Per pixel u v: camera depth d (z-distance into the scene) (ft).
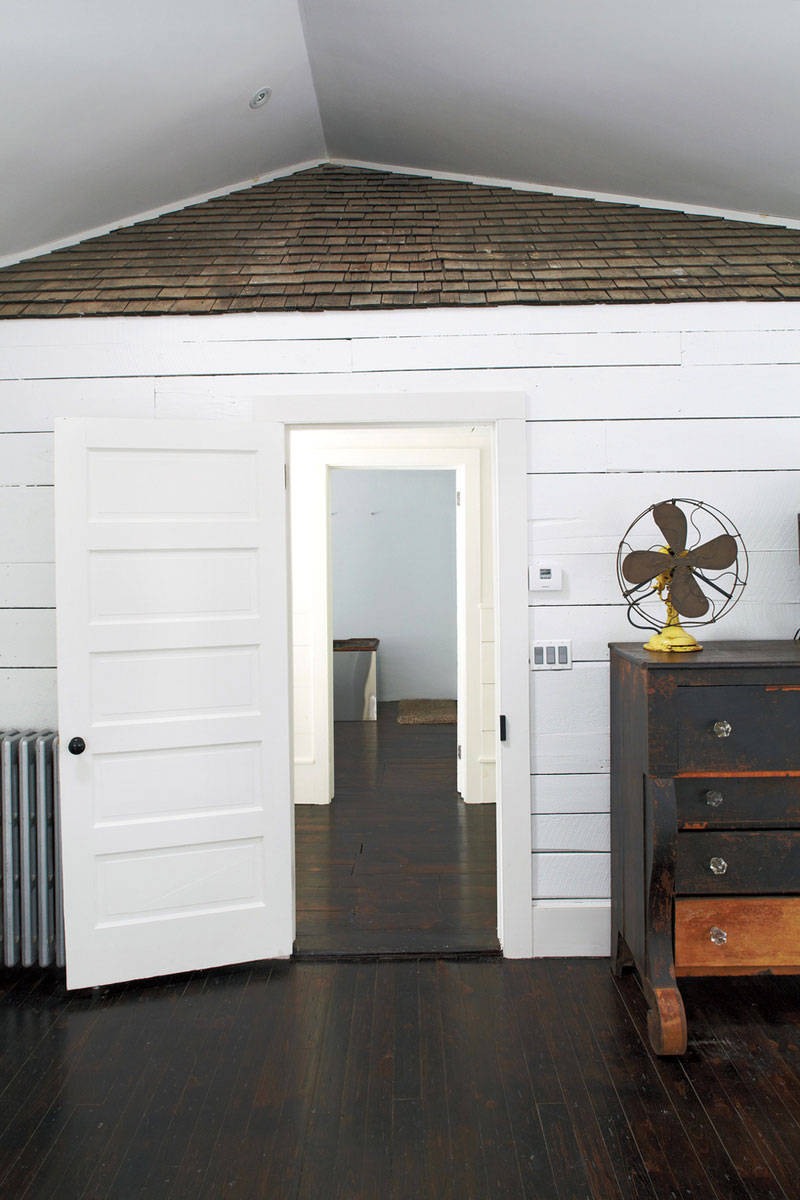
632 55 7.78
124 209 10.52
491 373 9.75
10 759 9.38
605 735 9.79
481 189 11.19
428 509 27.55
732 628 9.81
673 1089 7.23
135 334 9.84
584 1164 6.34
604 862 9.80
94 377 9.88
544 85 8.61
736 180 9.68
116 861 9.18
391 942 10.04
